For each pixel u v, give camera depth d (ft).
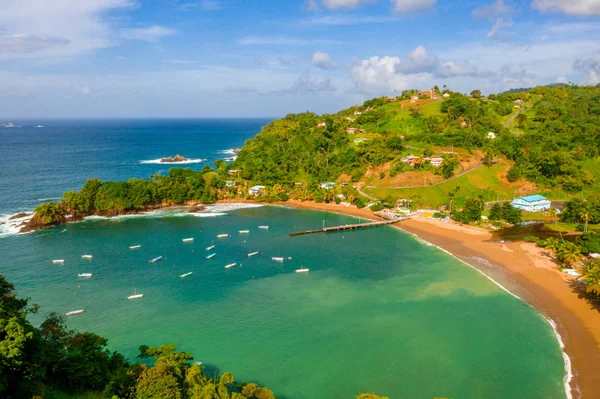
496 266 406.21
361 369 247.09
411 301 334.03
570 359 252.42
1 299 197.67
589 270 322.96
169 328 293.23
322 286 364.99
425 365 250.16
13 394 156.46
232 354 262.26
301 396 224.33
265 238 510.58
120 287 360.69
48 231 531.09
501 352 261.65
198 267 410.52
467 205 570.05
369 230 550.36
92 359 195.31
